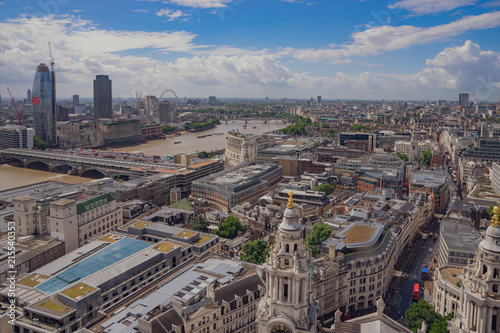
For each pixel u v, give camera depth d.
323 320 179.50
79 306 145.88
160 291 151.62
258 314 98.31
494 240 93.62
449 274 176.50
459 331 98.44
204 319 139.00
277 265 95.38
